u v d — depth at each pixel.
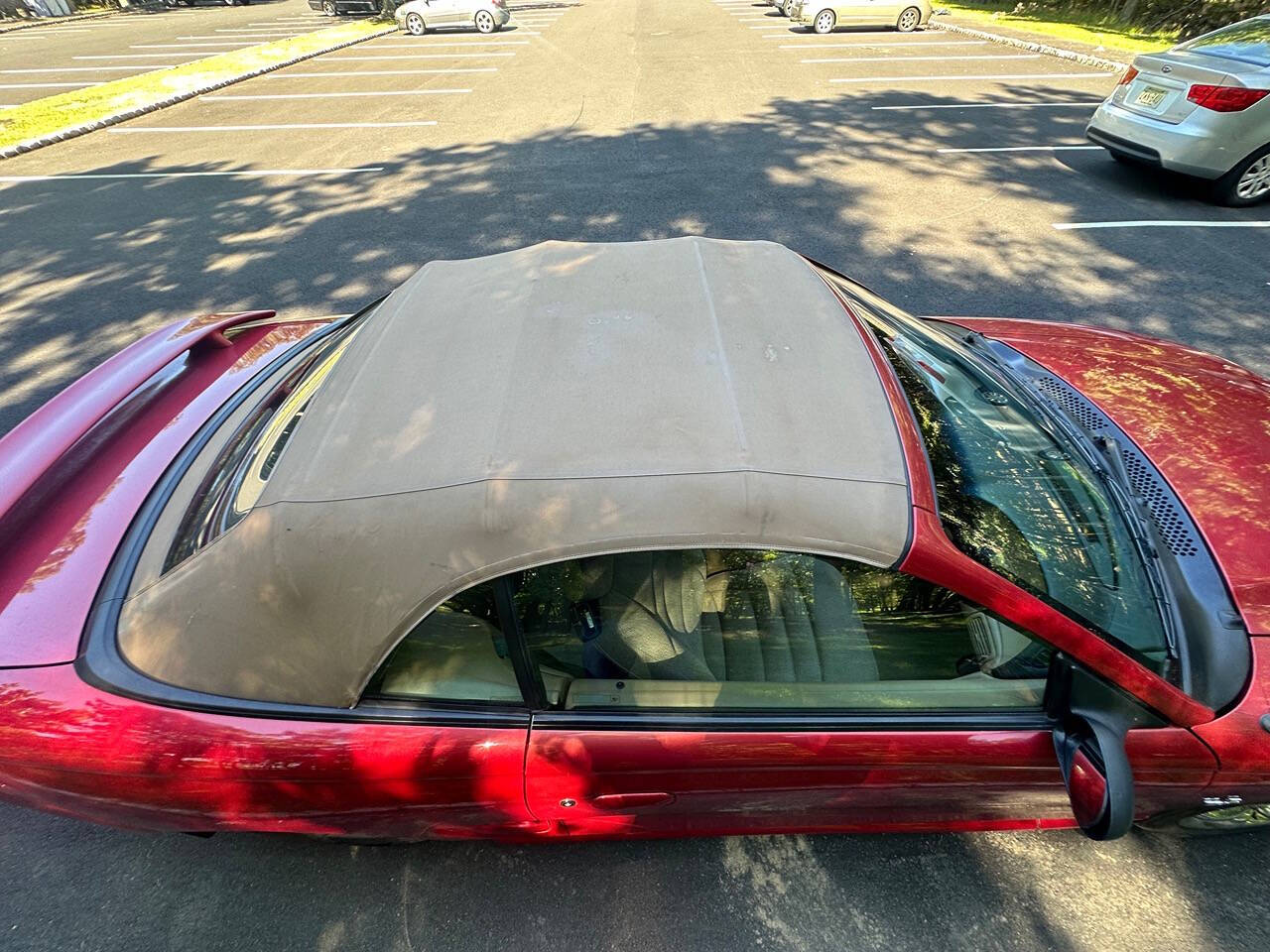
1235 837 2.17
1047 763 1.76
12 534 2.02
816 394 1.70
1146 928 1.99
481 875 2.19
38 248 6.90
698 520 1.51
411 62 15.39
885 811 1.99
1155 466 2.17
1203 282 5.21
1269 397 2.50
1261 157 6.18
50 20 28.59
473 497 1.53
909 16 16.34
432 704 1.76
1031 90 10.77
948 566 1.56
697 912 2.08
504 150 9.16
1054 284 5.27
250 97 12.72
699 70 13.33
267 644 1.67
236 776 1.73
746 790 1.83
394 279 5.89
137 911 2.15
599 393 1.68
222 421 2.31
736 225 6.54
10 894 2.21
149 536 1.95
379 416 1.72
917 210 6.70
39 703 1.74
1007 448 1.96
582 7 24.42
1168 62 6.44
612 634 1.74
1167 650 1.75
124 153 9.82
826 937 2.02
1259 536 1.97
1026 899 2.07
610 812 1.91
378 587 1.58
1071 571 1.76
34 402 4.58
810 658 1.81
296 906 2.14
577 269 2.17
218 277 6.10
